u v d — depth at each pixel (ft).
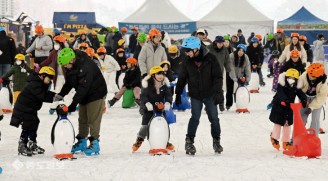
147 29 122.83
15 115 29.76
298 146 29.58
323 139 36.29
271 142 32.30
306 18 130.21
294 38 49.29
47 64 47.29
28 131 30.22
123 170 26.23
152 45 46.11
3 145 33.94
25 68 50.72
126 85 53.72
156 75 30.32
